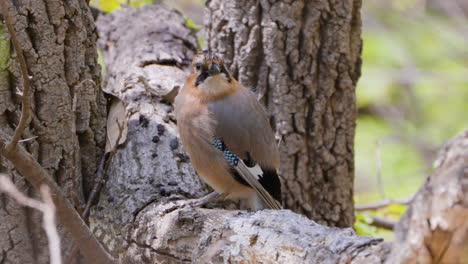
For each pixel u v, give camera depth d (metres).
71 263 7.81
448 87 19.34
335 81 9.98
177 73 10.95
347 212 10.35
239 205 9.56
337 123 10.09
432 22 19.36
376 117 19.11
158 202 8.04
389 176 17.44
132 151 8.97
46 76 7.83
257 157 8.69
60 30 7.89
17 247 7.64
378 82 18.67
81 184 8.55
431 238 5.05
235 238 7.05
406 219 5.33
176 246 7.53
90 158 8.70
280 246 6.63
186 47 11.95
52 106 7.92
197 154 8.69
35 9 7.63
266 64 9.89
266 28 9.82
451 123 18.81
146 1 13.52
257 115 8.84
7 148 6.30
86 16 8.53
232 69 10.13
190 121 8.66
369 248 6.10
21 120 6.18
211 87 8.71
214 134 8.61
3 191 7.45
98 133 8.88
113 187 8.50
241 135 8.60
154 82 10.39
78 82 8.26
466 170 4.95
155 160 8.84
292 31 9.75
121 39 12.23
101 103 9.05
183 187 8.45
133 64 11.12
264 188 8.64
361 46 10.29
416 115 19.03
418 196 5.24
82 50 8.27
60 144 8.04
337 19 9.81
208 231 7.34
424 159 18.05
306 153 9.98
